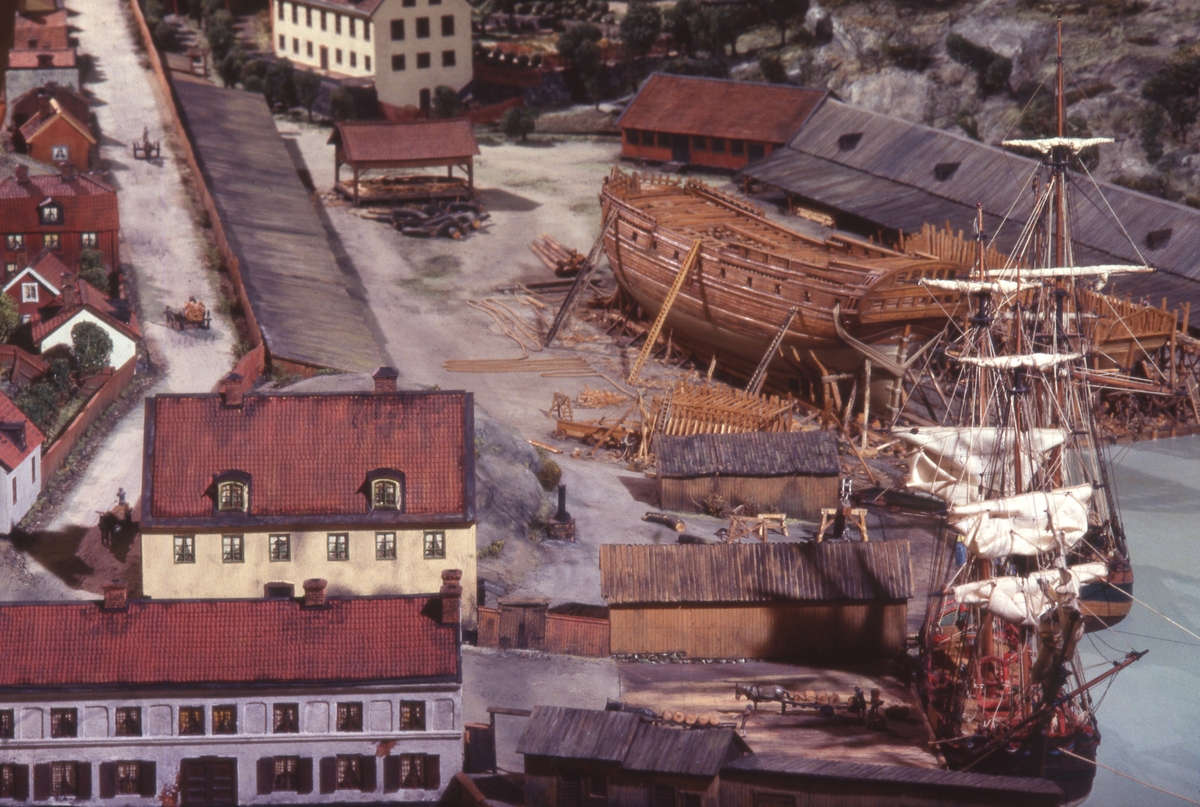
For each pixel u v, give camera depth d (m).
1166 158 123.31
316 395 57.47
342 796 45.31
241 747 44.88
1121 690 59.38
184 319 88.19
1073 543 55.94
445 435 56.88
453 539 55.56
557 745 44.09
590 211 119.94
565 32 149.12
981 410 66.25
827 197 113.19
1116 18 133.62
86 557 62.84
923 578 65.69
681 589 55.97
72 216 92.00
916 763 47.94
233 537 54.84
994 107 134.25
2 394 68.19
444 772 45.44
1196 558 70.06
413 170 126.81
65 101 114.31
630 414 85.25
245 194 111.38
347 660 45.22
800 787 42.44
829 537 68.19
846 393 86.06
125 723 44.56
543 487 72.62
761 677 54.72
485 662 54.84
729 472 71.12
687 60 144.62
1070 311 78.69
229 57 142.25
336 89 132.88
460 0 136.88
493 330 98.31
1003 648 57.38
